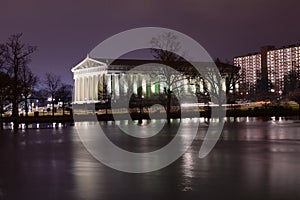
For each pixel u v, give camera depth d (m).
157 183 20.31
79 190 18.86
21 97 113.75
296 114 113.19
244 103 153.50
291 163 26.52
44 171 24.53
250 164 26.23
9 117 100.19
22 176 22.83
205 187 19.12
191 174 22.77
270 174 22.38
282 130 58.38
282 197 16.98
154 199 16.95
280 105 131.75
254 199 16.72
